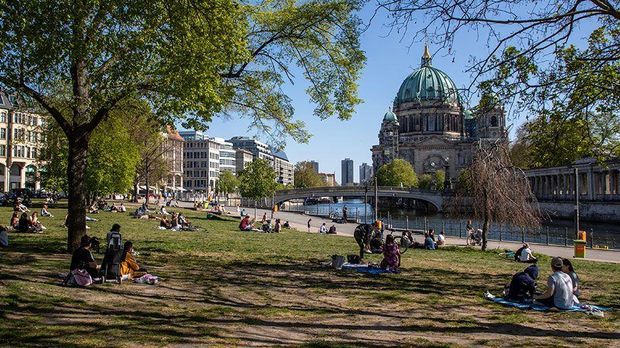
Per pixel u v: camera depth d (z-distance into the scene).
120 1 15.33
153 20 16.19
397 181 182.00
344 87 22.14
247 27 20.12
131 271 15.18
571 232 70.31
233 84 22.25
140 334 9.29
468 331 10.49
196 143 198.00
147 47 16.33
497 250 36.72
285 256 23.86
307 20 20.73
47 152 49.47
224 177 179.00
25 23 14.45
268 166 84.94
